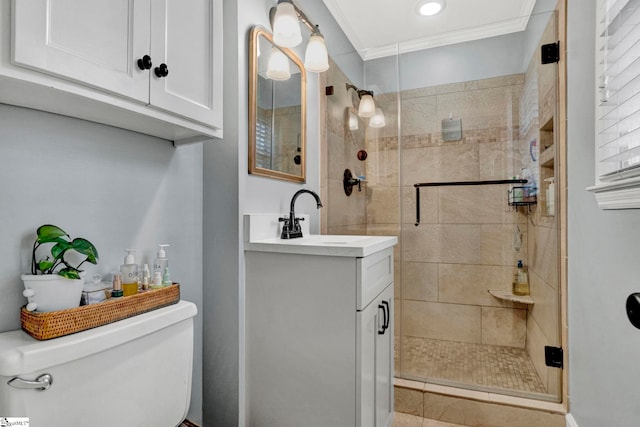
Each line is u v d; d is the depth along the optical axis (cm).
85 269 97
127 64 82
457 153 225
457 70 226
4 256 81
